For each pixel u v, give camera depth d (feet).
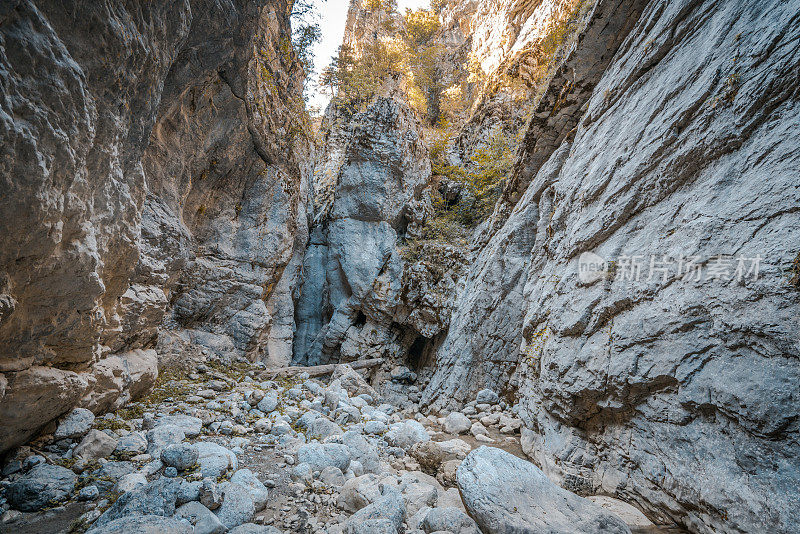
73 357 10.87
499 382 24.39
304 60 36.27
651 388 10.21
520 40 47.37
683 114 10.75
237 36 19.65
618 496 10.99
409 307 37.27
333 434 15.01
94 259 9.50
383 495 9.68
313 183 46.37
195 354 25.08
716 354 8.27
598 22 18.95
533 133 25.58
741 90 9.04
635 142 13.01
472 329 25.84
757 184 8.16
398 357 38.73
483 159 40.16
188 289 25.70
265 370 27.94
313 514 9.67
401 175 40.42
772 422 6.77
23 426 9.53
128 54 9.25
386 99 40.47
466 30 69.67
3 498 8.38
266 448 13.48
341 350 39.22
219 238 27.73
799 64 7.83
